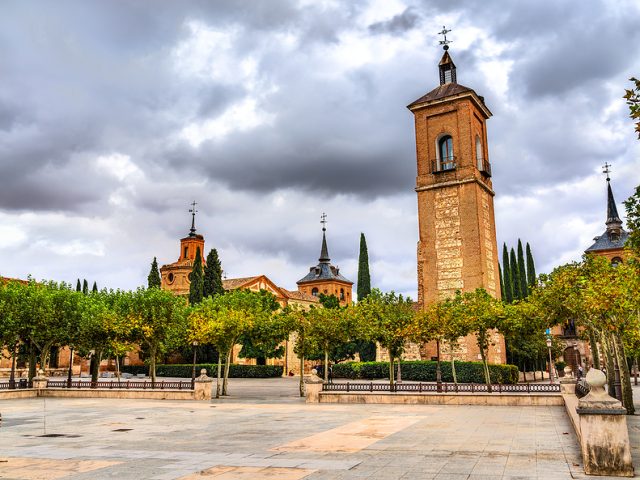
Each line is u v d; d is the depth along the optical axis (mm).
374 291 38438
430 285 52438
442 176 53625
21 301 36906
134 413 23766
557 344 58781
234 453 12977
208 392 31969
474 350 48438
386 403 27875
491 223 55469
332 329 34188
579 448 13344
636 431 16969
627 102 12445
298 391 41000
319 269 119375
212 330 35406
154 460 12125
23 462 12016
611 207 80250
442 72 58750
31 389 33875
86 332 37844
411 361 49375
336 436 15805
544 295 28703
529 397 25938
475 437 15398
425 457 12195
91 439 15766
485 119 59812
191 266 85875
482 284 50188
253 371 64000
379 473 10422
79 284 83375
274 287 85750
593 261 26688
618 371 24094
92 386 34844
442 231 52781
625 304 18516
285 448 13680
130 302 39906
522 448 13383
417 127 55844
